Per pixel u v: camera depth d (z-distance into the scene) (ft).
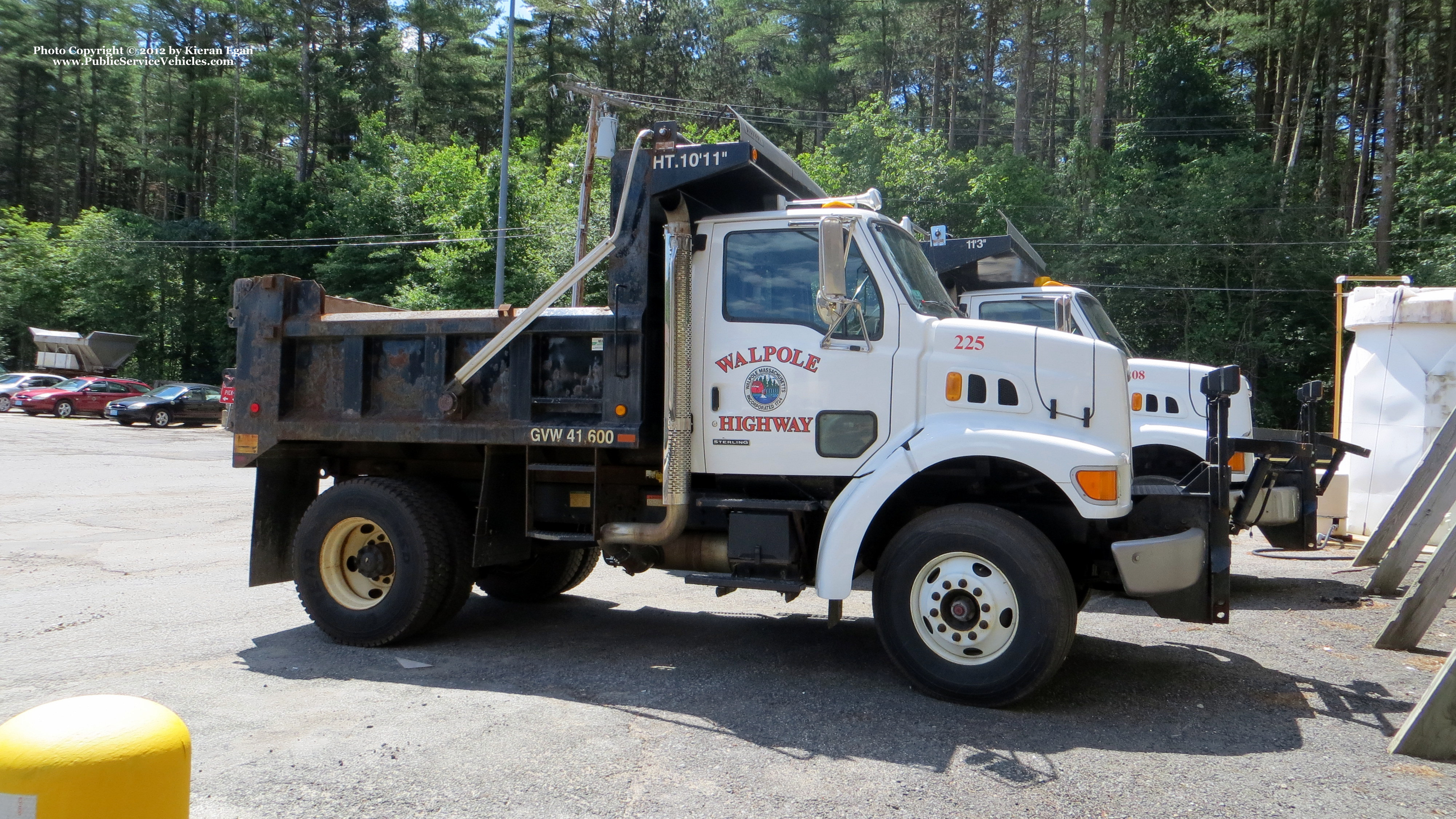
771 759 13.64
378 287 126.72
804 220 18.06
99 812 6.66
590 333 18.79
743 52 198.18
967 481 18.35
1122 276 106.93
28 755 6.68
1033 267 32.65
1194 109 129.08
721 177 18.49
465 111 206.49
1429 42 122.93
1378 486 35.88
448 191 125.29
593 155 56.70
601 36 214.07
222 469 62.64
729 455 18.25
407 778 12.67
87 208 208.54
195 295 162.09
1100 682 17.88
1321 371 104.32
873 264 17.70
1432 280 95.61
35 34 199.62
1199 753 14.12
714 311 18.52
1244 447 25.12
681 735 14.62
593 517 19.02
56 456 69.41
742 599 26.12
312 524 20.49
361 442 20.86
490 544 20.13
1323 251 102.22
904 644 16.60
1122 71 171.73
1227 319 101.55
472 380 19.72
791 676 18.15
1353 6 126.11
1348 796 12.49
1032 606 15.58
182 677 17.66
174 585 26.55
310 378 21.15
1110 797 12.38
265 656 19.31
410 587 19.61
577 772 12.96
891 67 194.59
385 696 16.55
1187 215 104.94
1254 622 23.43
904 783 12.76
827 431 17.65
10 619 22.21
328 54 197.16
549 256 99.35
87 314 159.22
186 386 112.68
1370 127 133.69
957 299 29.32
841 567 16.60
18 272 160.97
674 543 19.20
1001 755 13.93
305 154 183.93
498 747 13.94
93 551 31.96
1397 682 18.15
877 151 115.96
